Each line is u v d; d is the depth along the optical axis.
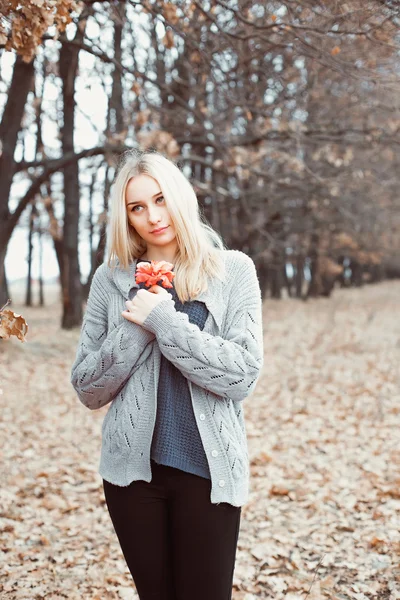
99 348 2.21
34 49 3.39
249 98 8.56
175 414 2.04
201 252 2.15
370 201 15.55
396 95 6.67
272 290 29.50
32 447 5.95
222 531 2.00
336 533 3.90
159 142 7.34
